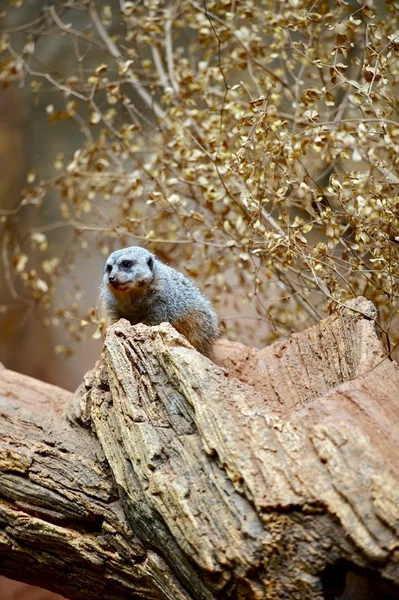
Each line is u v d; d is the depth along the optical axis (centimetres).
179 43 1391
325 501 534
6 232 1424
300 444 573
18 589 1355
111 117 1209
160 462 628
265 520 545
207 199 952
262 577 548
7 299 1681
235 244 945
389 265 777
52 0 1328
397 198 783
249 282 1173
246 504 565
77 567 732
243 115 904
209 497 584
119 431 675
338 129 957
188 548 575
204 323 941
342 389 627
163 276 938
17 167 1712
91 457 734
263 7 1204
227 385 636
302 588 538
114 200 1377
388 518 514
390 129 888
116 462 675
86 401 758
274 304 1016
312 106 926
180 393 646
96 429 709
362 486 534
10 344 1717
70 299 1614
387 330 805
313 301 1059
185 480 602
